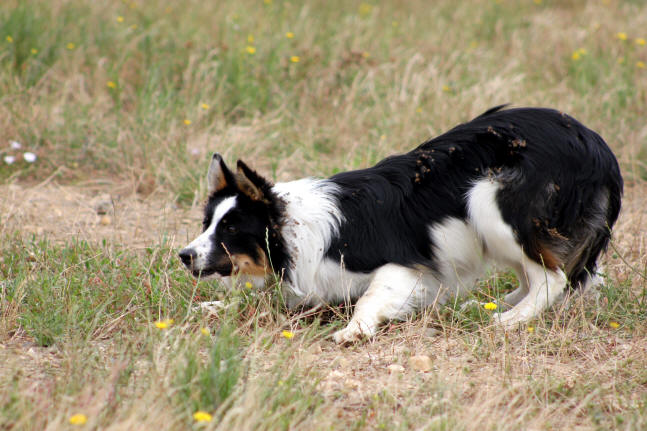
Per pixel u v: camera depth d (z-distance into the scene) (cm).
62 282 683
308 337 602
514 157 637
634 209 955
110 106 1196
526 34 1675
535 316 652
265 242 654
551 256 647
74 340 570
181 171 1016
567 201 640
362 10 1798
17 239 794
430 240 664
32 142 1073
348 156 1053
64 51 1310
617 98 1255
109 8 1502
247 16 1566
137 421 436
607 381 543
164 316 641
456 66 1390
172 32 1425
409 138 1118
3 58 1271
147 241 839
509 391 521
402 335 621
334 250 658
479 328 623
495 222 641
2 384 498
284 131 1167
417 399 514
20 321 617
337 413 486
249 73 1309
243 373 520
